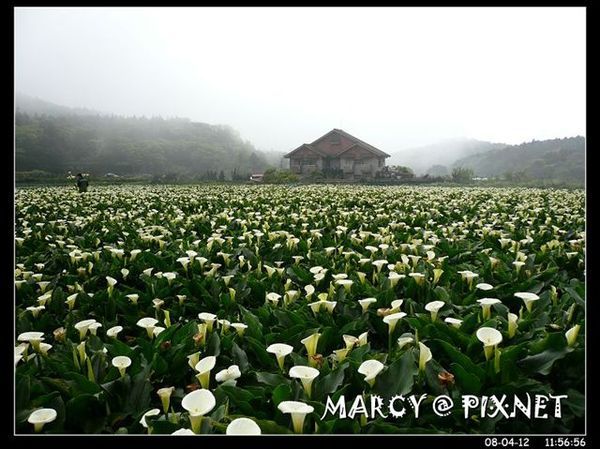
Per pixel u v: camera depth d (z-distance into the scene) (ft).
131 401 10.23
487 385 10.23
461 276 18.35
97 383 10.85
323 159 286.87
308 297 16.28
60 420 9.57
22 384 9.99
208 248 25.64
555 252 23.81
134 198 66.74
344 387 9.51
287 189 102.99
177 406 11.00
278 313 14.47
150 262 22.33
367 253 24.16
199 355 11.80
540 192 87.51
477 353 11.55
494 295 16.90
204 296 16.72
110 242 30.89
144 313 16.28
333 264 21.71
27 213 48.96
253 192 86.63
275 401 9.39
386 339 14.19
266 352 11.92
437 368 10.54
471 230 34.53
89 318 16.25
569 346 10.88
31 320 15.61
